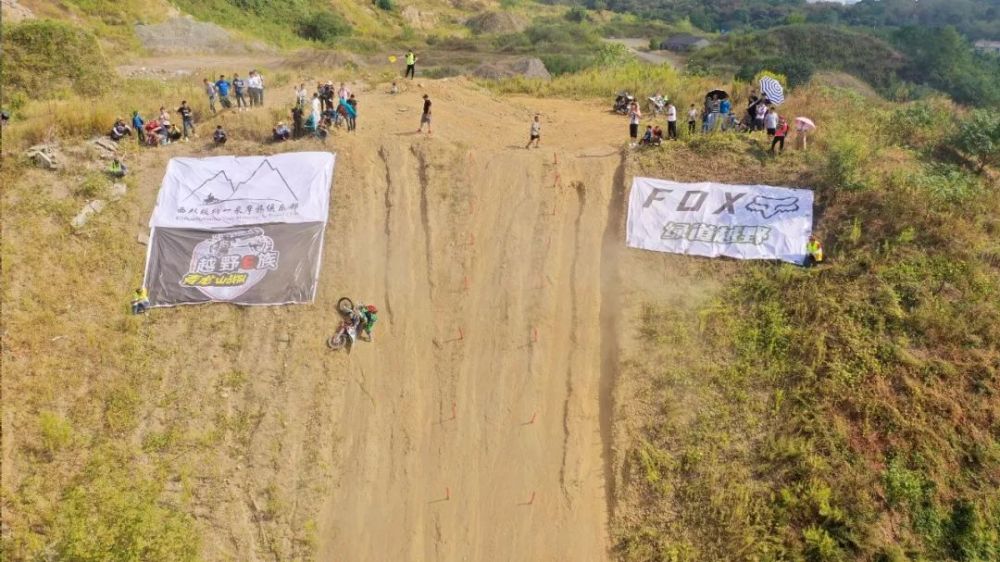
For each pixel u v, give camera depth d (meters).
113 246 19.02
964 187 17.86
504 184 19.72
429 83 27.39
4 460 15.28
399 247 18.80
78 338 17.30
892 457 13.82
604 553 14.11
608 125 24.02
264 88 27.06
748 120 21.53
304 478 15.50
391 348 17.20
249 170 20.20
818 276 16.53
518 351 16.81
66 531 14.30
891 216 17.12
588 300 17.56
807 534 13.05
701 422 14.97
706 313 16.42
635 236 18.23
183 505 15.16
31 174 20.08
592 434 15.63
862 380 14.71
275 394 16.61
